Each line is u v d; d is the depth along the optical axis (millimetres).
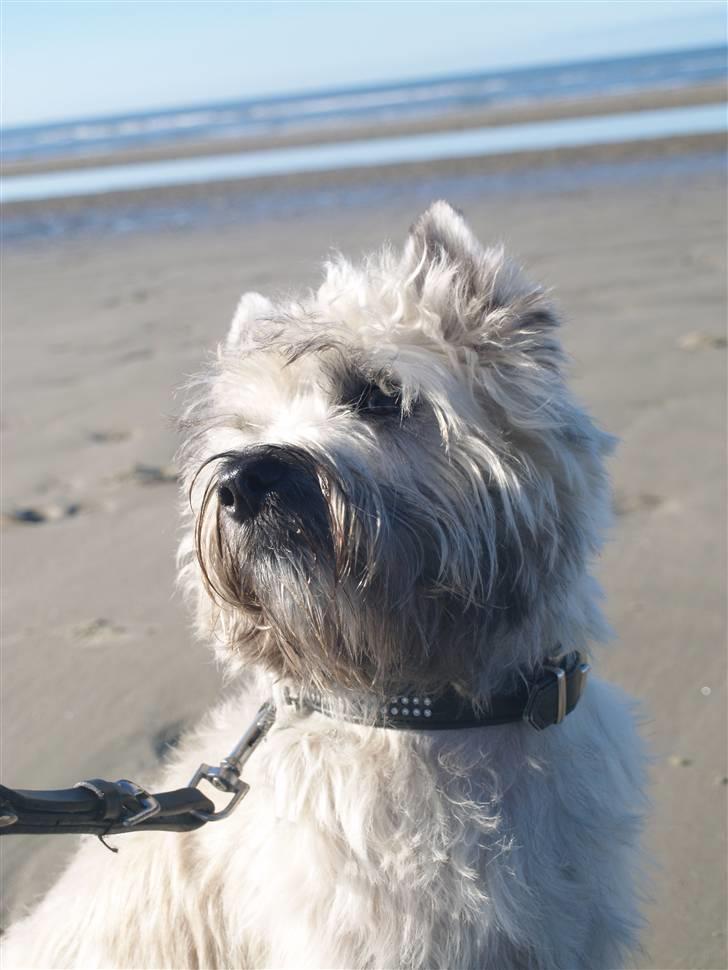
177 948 392
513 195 2529
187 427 447
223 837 386
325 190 3113
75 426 1035
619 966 388
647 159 2963
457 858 357
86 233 2719
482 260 402
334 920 351
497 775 369
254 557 369
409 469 375
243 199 3129
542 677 379
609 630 412
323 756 369
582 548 387
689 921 452
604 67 11719
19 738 582
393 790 363
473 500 370
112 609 707
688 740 548
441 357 380
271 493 361
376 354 378
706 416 937
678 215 1960
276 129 7316
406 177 3184
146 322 1469
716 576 692
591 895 372
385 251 446
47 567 770
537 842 367
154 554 774
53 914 430
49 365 1279
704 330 1181
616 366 1085
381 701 377
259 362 406
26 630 689
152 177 4340
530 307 392
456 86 11508
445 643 375
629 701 434
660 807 508
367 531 360
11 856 522
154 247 2303
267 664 400
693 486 816
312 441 372
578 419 389
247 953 376
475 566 369
